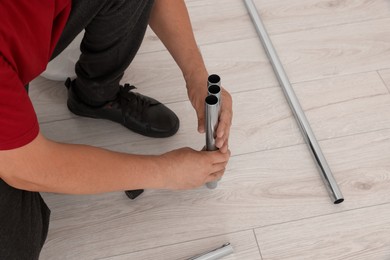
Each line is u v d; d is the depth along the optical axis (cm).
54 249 118
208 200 124
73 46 141
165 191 126
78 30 98
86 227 121
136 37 113
